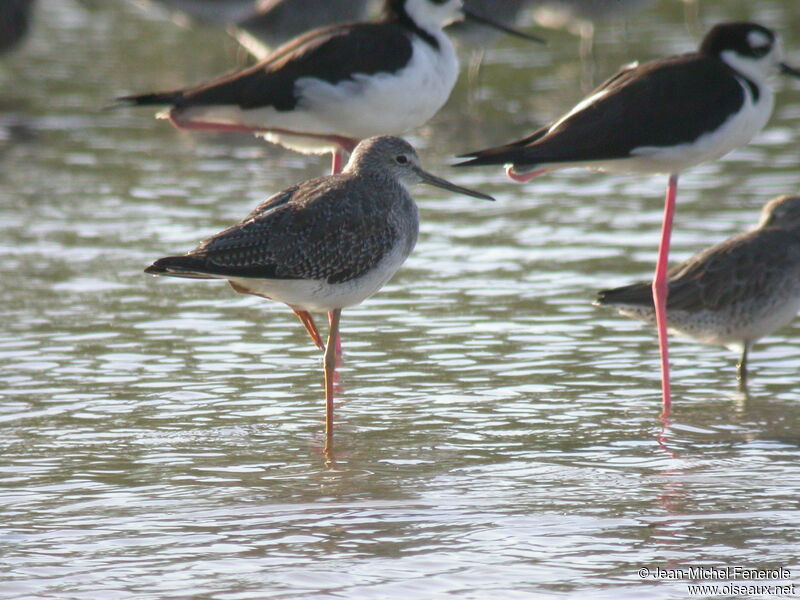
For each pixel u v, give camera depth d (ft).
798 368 45.29
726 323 44.39
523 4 96.32
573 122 42.60
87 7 121.70
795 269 44.16
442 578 28.09
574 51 110.73
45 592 27.48
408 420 40.04
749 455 36.65
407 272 56.29
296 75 49.29
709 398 42.14
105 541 30.37
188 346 47.37
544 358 45.98
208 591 27.48
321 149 53.16
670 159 42.83
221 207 66.54
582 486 34.19
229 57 108.88
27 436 38.32
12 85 97.76
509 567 28.68
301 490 33.99
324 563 28.96
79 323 49.75
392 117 50.75
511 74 102.47
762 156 75.41
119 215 65.21
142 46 114.32
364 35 50.24
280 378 44.09
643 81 43.09
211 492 33.83
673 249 58.18
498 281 54.80
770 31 44.34
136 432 38.78
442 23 52.65
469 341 47.70
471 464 36.09
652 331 49.03
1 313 50.67
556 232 61.98
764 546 29.78
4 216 64.90
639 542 30.12
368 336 48.42
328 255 37.65
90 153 79.10
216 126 50.96
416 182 40.78
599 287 53.62
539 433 38.78
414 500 33.12
